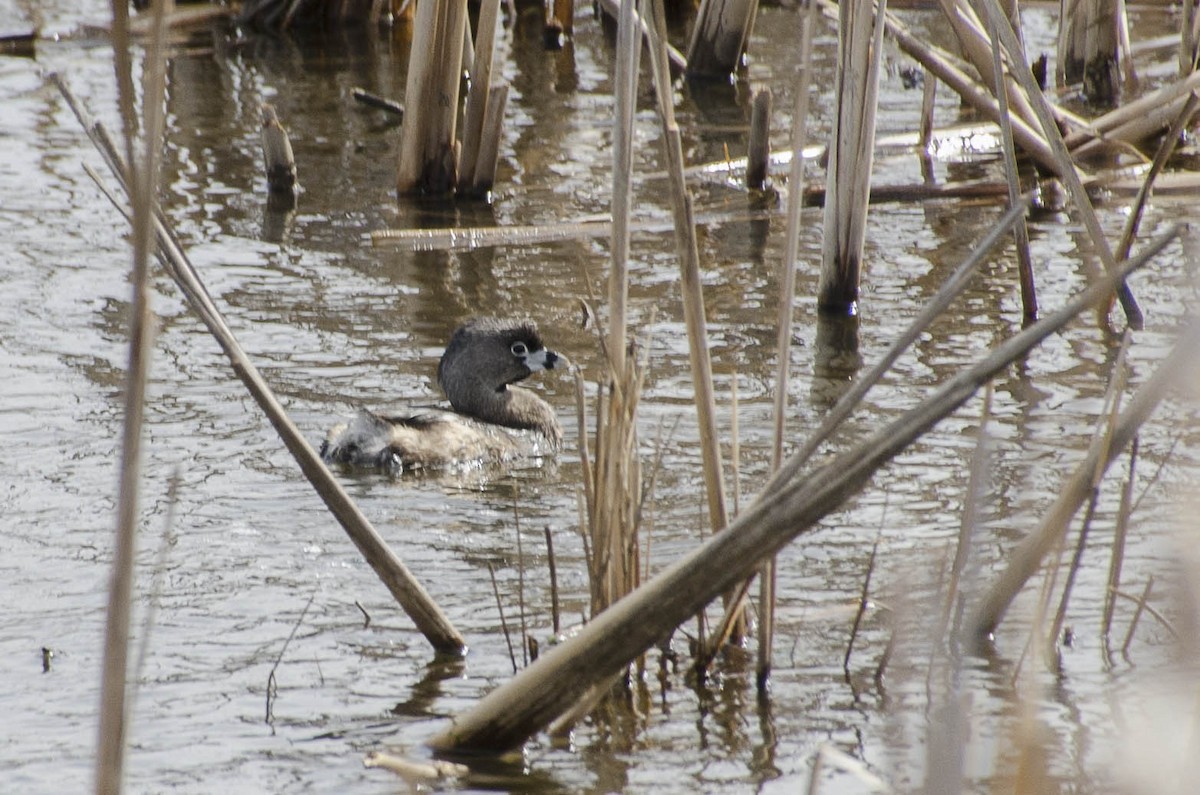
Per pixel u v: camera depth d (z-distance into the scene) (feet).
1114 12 81.97
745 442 45.37
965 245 65.51
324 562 37.50
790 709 30.55
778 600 35.22
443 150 73.00
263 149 73.56
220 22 105.29
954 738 19.71
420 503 42.29
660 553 37.65
